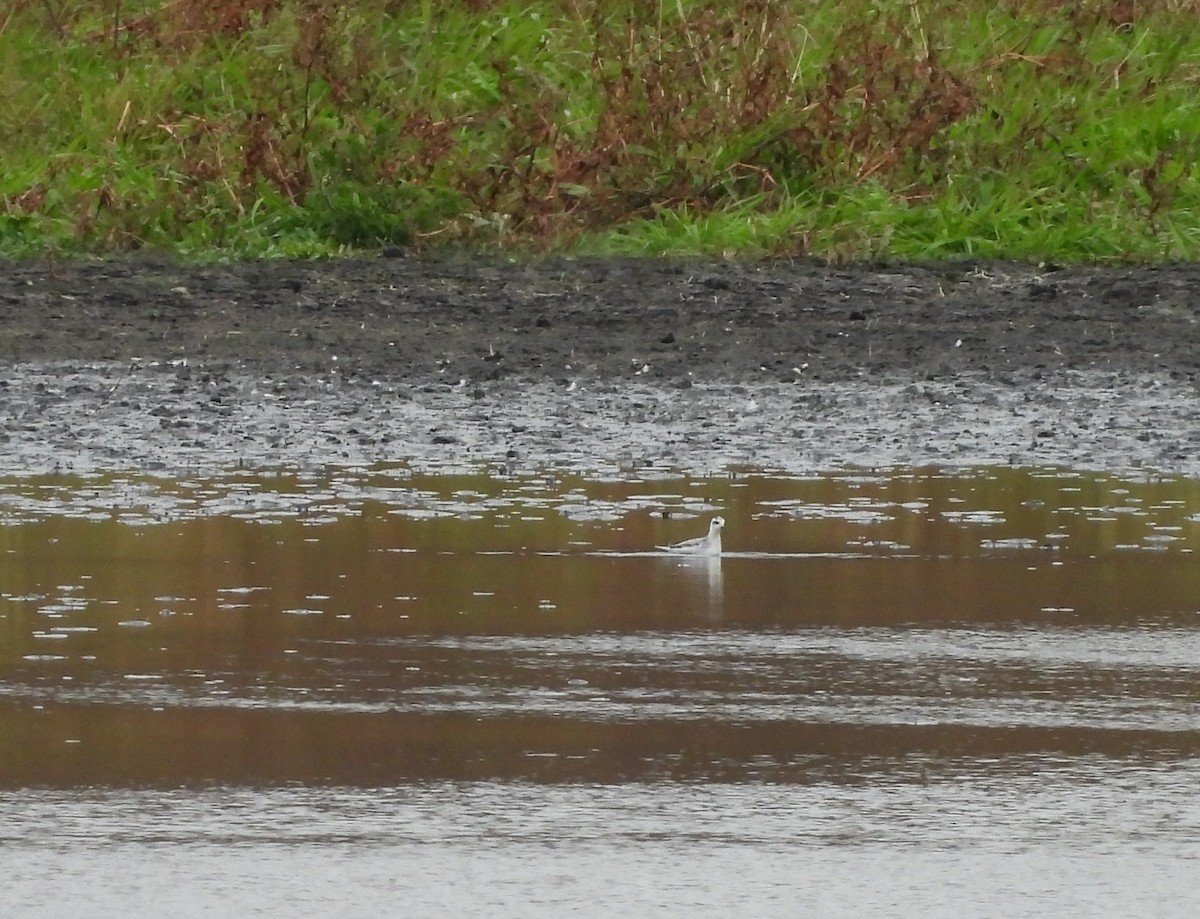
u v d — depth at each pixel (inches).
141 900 592.7
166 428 1476.4
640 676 856.9
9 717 788.0
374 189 2326.5
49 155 2422.5
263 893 599.2
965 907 594.6
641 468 1364.4
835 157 2396.7
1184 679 855.7
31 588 1015.6
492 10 2618.1
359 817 667.4
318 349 1780.3
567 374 1697.8
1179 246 2271.2
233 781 705.0
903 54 2472.9
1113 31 2613.2
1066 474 1353.3
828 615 969.5
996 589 1025.5
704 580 1042.7
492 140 2390.5
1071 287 2087.8
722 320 1919.3
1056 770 725.9
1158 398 1619.1
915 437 1473.9
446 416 1534.2
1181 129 2454.5
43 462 1359.5
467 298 2018.9
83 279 2095.2
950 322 1920.5
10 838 644.7
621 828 659.4
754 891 604.7
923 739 764.6
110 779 706.8
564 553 1107.3
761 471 1357.0
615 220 2338.8
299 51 2452.0
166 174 2370.8
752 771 722.2
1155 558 1102.4
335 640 916.6
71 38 2593.5
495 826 660.7
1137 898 602.2
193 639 916.0
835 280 2121.1
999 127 2445.9
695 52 2442.2
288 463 1368.1
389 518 1197.1
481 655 890.1
